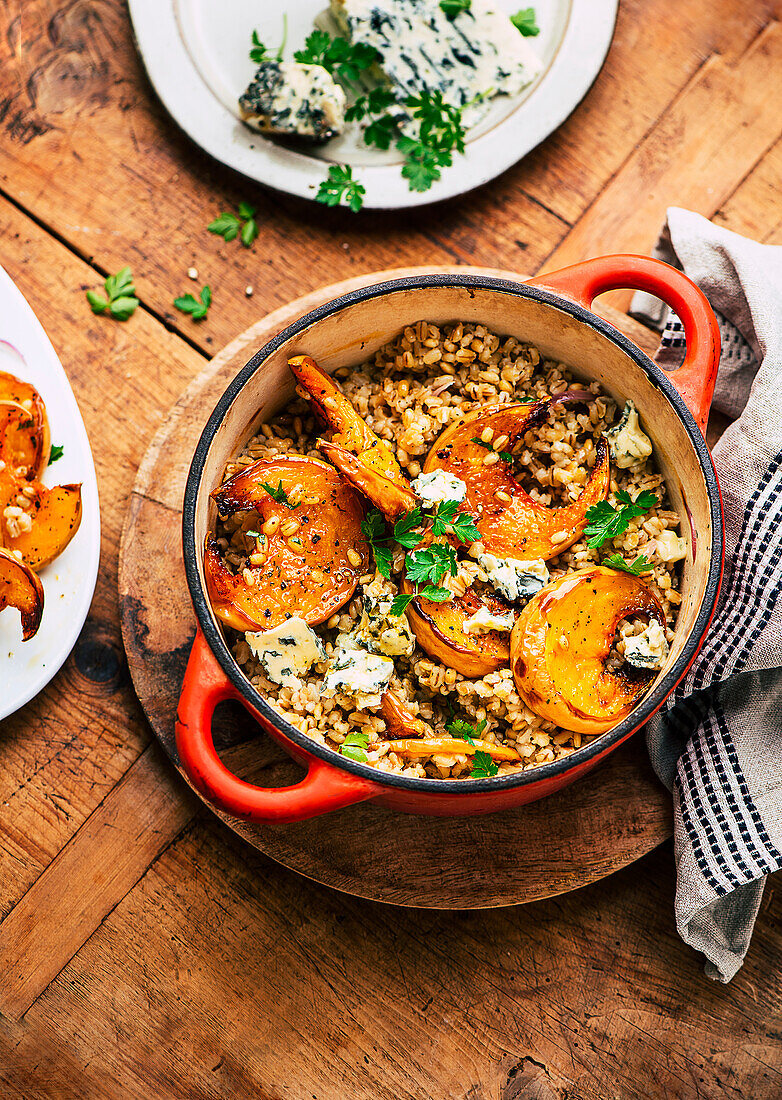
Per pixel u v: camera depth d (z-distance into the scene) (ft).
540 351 2.60
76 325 2.91
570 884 2.67
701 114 2.99
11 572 2.56
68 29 3.01
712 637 2.65
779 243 2.95
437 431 2.56
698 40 3.00
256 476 2.45
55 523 2.69
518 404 2.47
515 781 2.23
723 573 2.68
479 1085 2.74
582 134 2.99
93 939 2.75
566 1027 2.77
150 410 2.89
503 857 2.68
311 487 2.47
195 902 2.77
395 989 2.77
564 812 2.69
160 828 2.78
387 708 2.43
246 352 2.79
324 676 2.47
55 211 2.95
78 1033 2.73
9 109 2.99
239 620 2.43
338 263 2.95
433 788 2.23
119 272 2.93
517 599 2.45
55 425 2.76
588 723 2.39
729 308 2.79
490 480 2.51
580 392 2.58
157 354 2.91
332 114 2.88
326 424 2.55
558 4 2.99
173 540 2.75
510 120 2.92
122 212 2.96
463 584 2.44
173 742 2.69
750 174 2.97
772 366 2.65
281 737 2.32
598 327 2.42
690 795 2.66
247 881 2.78
